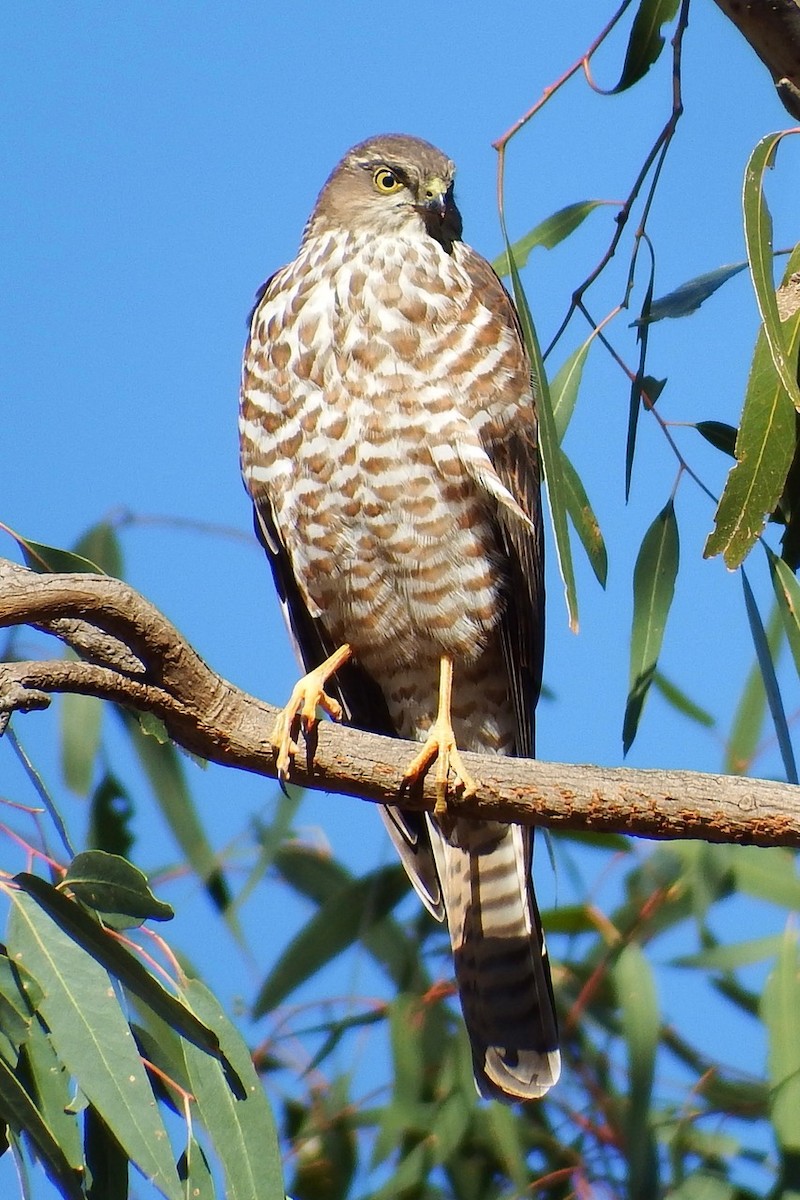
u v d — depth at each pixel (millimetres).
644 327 8891
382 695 10125
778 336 7289
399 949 10328
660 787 7023
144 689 7121
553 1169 9922
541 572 9766
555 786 7191
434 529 9406
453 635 9617
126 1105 6676
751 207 7422
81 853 7004
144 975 6898
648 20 8844
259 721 7367
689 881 10328
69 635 7133
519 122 7953
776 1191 9219
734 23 7293
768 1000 9672
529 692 9820
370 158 9984
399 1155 9977
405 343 9320
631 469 8914
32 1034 7328
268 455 9602
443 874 9688
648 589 9211
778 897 10086
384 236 9727
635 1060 9484
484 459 9250
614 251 8516
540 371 7852
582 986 10281
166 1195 6566
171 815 10094
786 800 6906
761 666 8805
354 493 9414
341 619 9781
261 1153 7148
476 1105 9891
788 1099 9375
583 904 10422
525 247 9602
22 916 6906
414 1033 9914
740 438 7695
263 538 9938
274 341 9531
